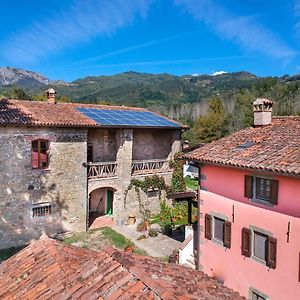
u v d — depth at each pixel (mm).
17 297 5512
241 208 11852
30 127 18641
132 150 24688
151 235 20469
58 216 20016
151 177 23797
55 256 6566
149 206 24094
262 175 10945
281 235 10406
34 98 52250
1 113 18703
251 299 11547
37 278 5926
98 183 21828
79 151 20578
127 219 22891
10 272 6488
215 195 13023
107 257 5965
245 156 11609
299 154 10227
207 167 13391
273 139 12492
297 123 13297
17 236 18609
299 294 9914
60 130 19734
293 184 9977
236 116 55969
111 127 21281
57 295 5203
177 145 25953
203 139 53281
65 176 20125
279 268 10492
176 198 17125
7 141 18031
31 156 18859
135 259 6746
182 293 5133
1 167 17922
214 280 7312
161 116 27078
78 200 20750
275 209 10570
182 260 15438
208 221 13352
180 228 21516
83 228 21078
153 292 4801
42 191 19328
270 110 14648
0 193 17969
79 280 5488
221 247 12797
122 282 5121
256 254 11445
